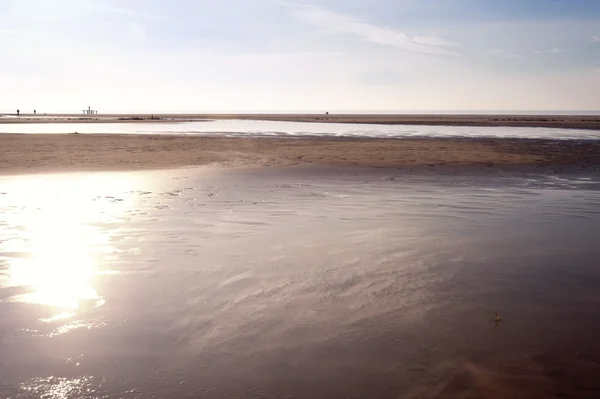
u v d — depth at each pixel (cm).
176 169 1536
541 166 1641
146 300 453
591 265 562
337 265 561
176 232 713
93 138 2864
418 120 7700
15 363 338
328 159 1830
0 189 1127
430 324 407
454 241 670
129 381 317
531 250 626
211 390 309
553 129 4519
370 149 2247
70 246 632
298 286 493
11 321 404
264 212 869
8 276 514
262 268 548
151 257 587
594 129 4509
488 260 582
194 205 934
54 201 970
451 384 318
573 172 1505
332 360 348
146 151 2120
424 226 763
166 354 353
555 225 773
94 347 362
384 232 721
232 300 455
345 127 5091
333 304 448
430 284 500
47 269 539
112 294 467
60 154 1950
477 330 395
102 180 1291
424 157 1900
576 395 306
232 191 1113
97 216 826
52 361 341
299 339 379
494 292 478
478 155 1978
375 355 355
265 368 336
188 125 5688
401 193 1100
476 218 826
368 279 514
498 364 343
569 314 425
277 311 431
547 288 488
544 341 376
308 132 3953
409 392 309
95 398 298
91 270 537
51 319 409
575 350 362
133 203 952
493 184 1255
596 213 874
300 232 718
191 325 401
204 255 596
